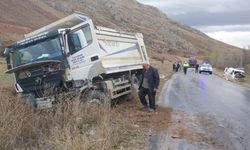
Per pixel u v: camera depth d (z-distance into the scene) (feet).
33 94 45.96
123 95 55.21
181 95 69.72
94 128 34.32
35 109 39.60
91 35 46.39
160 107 52.31
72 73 45.75
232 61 283.59
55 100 43.86
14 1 294.66
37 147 29.25
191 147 31.58
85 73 46.09
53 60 44.68
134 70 63.31
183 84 98.68
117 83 50.88
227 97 70.69
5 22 239.50
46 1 407.03
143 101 49.65
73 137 29.89
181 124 40.78
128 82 58.03
